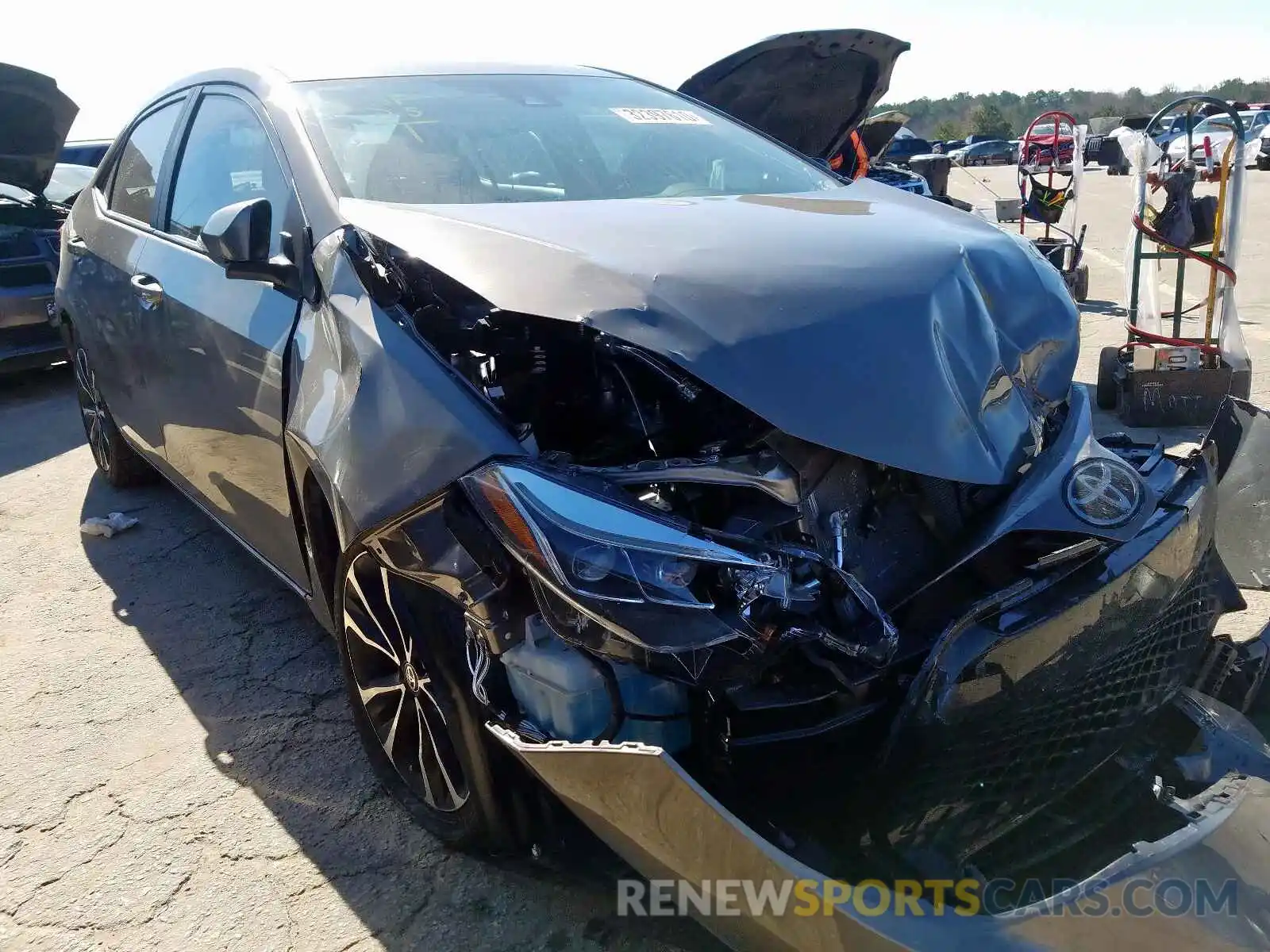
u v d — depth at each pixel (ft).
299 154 9.12
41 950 7.33
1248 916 5.52
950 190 84.58
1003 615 6.04
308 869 8.01
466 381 6.72
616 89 11.77
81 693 10.71
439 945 7.19
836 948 5.19
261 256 8.29
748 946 5.57
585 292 6.49
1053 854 6.49
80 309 14.17
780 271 6.79
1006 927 5.19
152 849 8.32
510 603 6.23
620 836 5.73
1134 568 6.42
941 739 5.93
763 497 6.32
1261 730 8.30
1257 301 26.55
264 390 8.64
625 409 7.00
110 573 13.67
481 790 7.02
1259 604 10.71
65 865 8.19
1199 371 17.03
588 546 5.75
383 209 8.18
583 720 5.98
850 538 6.41
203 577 13.43
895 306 6.70
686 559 5.73
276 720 10.05
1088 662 6.37
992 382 6.97
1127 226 46.85
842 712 6.05
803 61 17.24
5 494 17.12
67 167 32.55
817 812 6.21
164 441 12.14
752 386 6.07
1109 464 6.69
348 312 7.52
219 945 7.30
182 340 10.39
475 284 6.77
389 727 8.18
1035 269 8.41
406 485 6.43
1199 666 8.20
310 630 11.88
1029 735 6.28
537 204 8.45
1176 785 6.91
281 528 9.32
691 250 7.00
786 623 5.88
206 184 10.98
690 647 5.65
